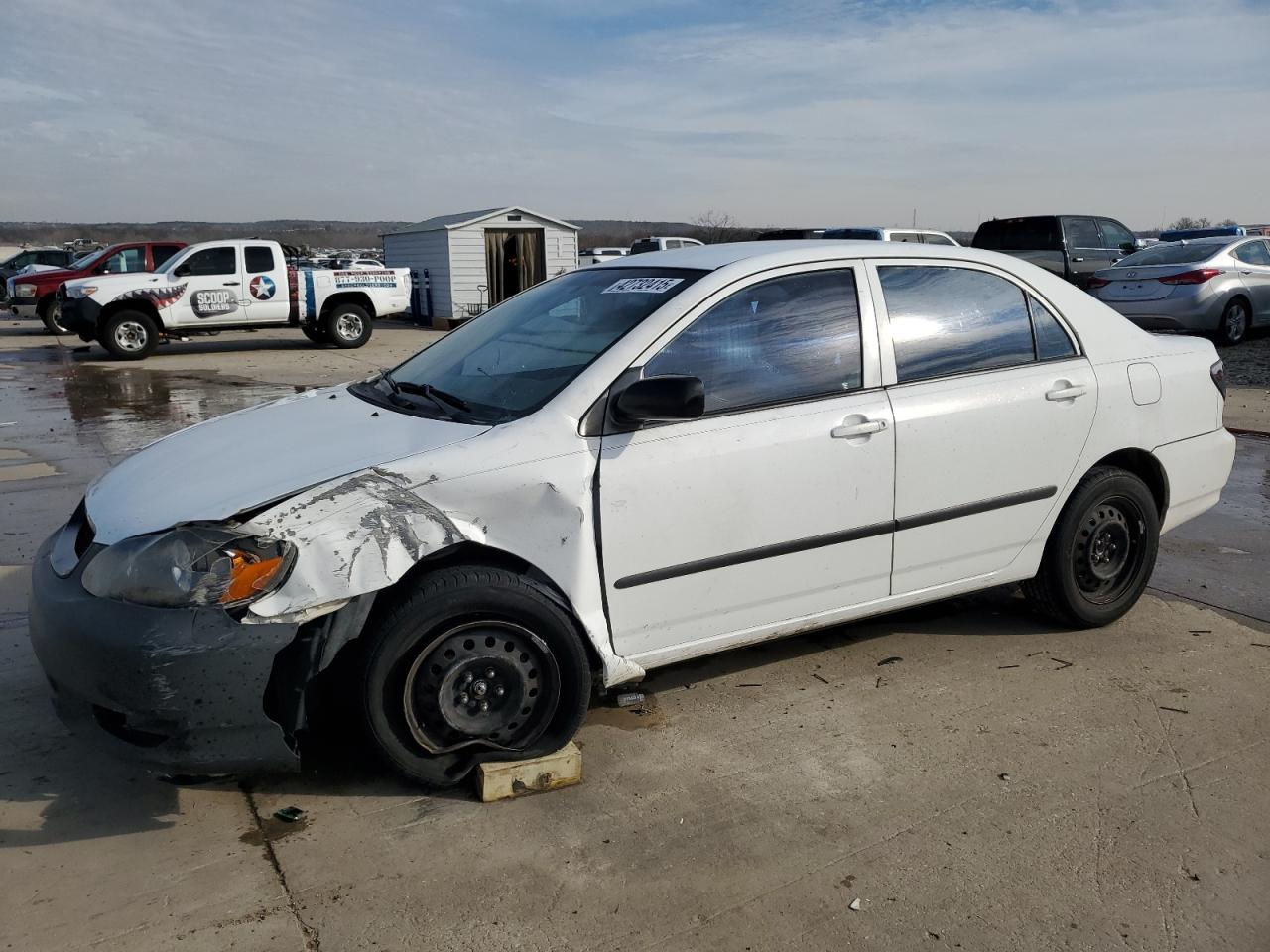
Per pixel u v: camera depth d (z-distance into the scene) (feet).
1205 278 45.34
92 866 9.19
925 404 12.47
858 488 12.03
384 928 8.44
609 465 10.53
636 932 8.45
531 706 10.59
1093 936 8.46
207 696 8.99
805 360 11.89
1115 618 15.01
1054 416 13.52
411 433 10.62
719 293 11.55
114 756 9.32
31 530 19.67
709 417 11.18
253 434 11.48
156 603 9.03
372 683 9.82
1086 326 14.21
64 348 59.77
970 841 9.76
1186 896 8.98
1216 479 15.64
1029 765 11.18
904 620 15.43
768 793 10.55
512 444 10.25
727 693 12.89
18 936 8.23
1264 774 11.04
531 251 77.71
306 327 60.49
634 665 11.16
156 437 30.04
